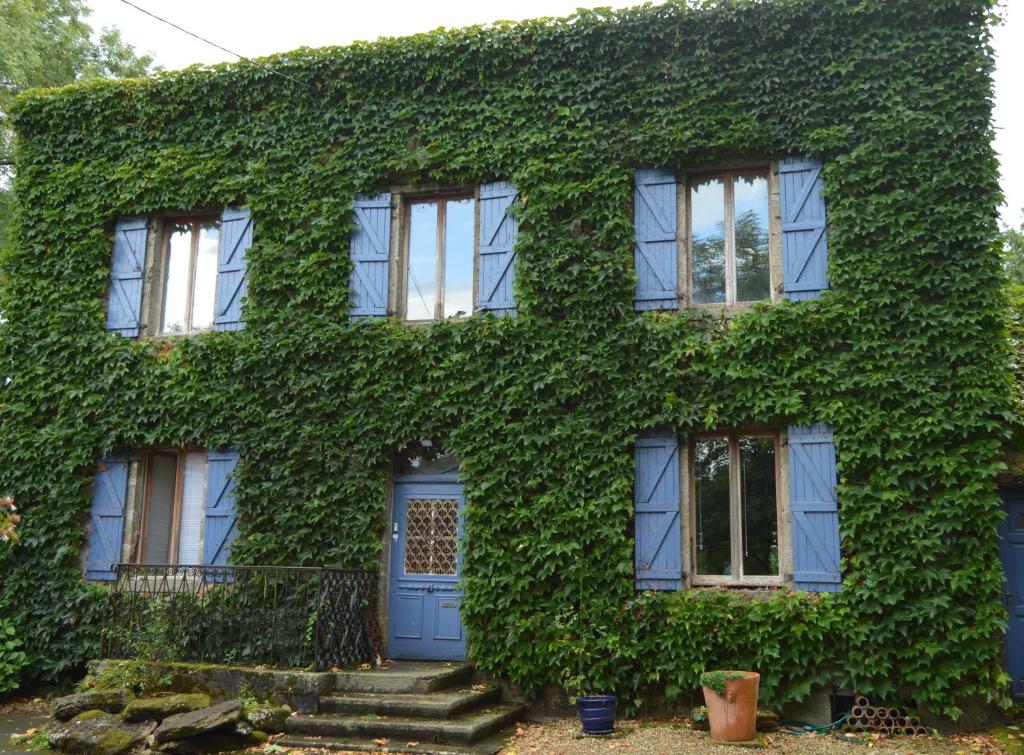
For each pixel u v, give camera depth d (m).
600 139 9.41
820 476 8.18
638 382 8.75
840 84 8.82
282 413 9.67
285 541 9.35
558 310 9.21
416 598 9.34
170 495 10.30
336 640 8.45
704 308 8.91
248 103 10.59
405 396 9.38
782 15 9.00
